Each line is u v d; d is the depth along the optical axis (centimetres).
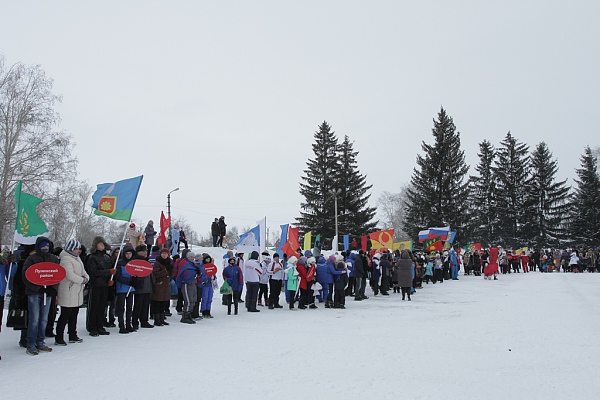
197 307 1328
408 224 5328
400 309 1548
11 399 579
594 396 587
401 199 8431
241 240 1859
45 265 850
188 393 600
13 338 1014
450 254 2916
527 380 662
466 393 600
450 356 818
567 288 2111
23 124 3347
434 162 5019
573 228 5809
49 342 960
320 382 653
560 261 3806
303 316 1400
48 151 3422
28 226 925
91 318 1032
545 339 952
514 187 5891
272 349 882
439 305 1639
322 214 5475
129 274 1088
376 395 591
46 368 735
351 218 5512
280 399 575
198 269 1305
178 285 1295
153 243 2116
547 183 5972
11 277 895
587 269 3703
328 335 1039
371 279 2117
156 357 813
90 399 578
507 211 5850
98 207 1241
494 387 628
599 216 5700
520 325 1130
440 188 4972
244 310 1578
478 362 772
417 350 870
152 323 1252
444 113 5172
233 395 592
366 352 853
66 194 3606
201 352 855
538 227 5853
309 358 805
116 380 663
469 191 5006
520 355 820
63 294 924
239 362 775
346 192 5578
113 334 1060
